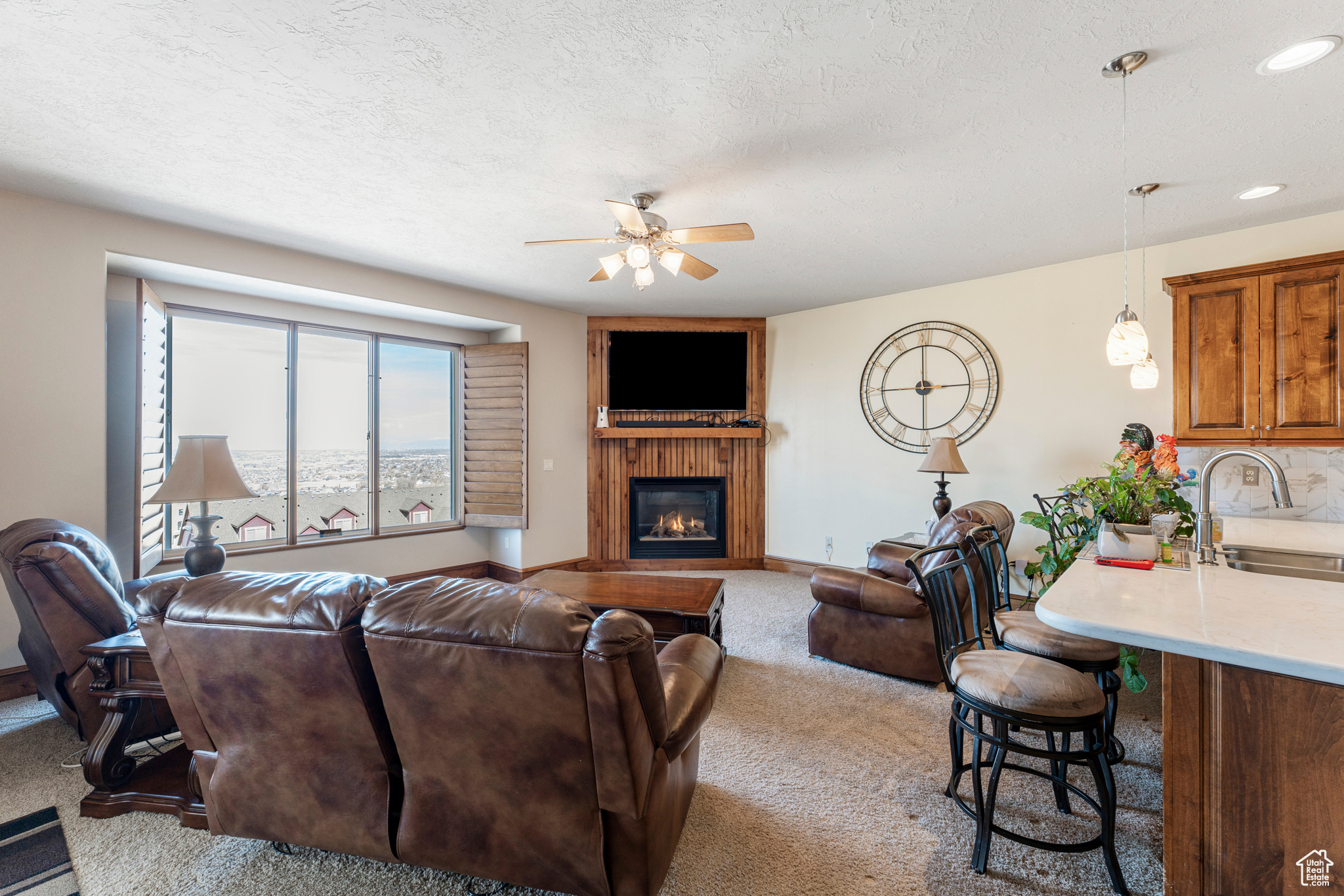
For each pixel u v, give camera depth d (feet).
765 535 19.72
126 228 10.89
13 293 9.78
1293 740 4.02
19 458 9.80
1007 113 7.54
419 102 7.29
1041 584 13.17
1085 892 5.38
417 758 4.80
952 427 15.44
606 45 6.23
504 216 11.02
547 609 4.22
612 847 4.65
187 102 7.29
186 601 4.88
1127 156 8.63
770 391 19.54
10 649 9.71
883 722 8.90
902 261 13.57
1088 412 13.33
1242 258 11.52
